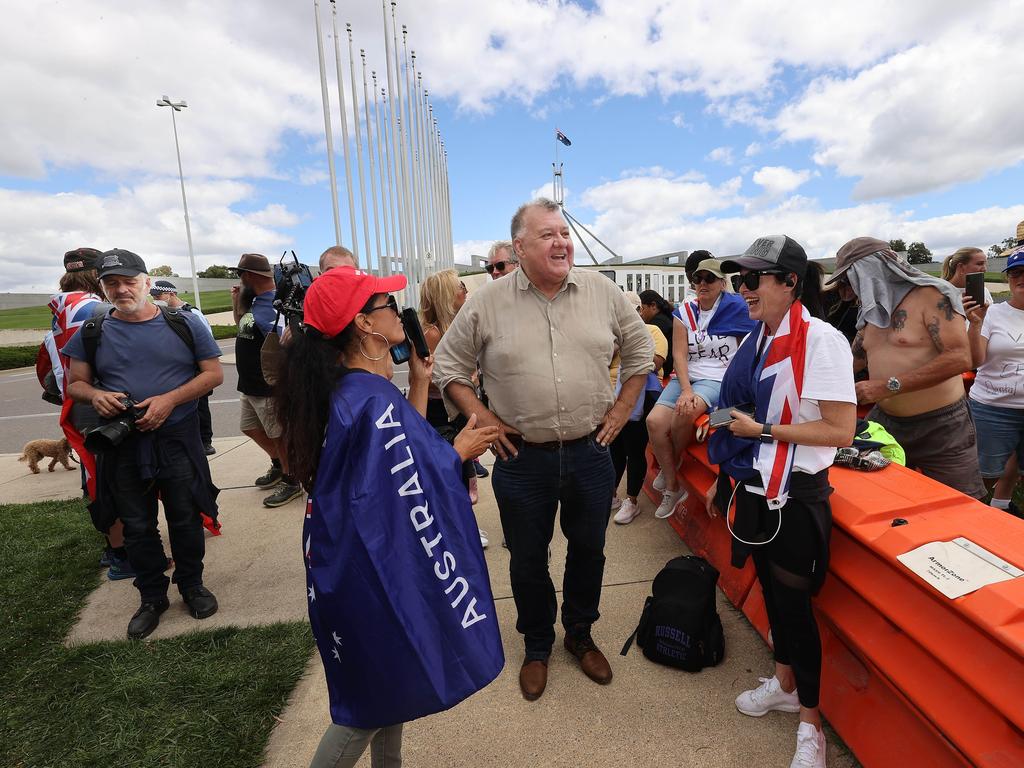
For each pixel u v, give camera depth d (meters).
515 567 2.28
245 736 2.08
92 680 2.41
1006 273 3.19
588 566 2.34
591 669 2.32
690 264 3.40
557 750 1.99
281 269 2.70
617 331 2.24
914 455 2.72
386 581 1.23
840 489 2.02
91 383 2.74
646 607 2.50
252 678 2.39
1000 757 1.29
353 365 1.45
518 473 2.19
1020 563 1.47
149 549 2.79
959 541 1.61
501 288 2.16
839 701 1.94
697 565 2.53
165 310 2.78
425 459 1.33
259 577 3.33
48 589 3.21
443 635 1.29
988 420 3.38
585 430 2.16
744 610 2.69
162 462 2.75
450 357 2.24
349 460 1.28
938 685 1.49
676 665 2.35
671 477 3.56
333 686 1.30
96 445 2.52
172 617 2.95
